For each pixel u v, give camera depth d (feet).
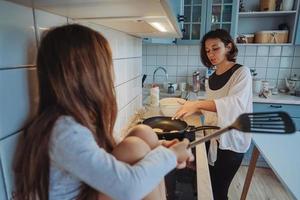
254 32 8.64
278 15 8.11
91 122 1.51
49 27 1.94
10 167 1.56
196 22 8.05
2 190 1.52
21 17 1.60
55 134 1.32
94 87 1.49
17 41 1.57
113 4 1.63
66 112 1.41
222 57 4.86
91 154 1.29
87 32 1.50
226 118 4.22
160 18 2.36
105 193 1.33
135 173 1.33
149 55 9.52
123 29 3.64
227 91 4.72
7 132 1.52
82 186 1.50
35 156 1.36
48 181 1.42
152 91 5.64
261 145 4.14
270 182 7.45
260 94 8.08
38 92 1.67
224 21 7.86
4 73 1.48
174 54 9.36
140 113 5.15
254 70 8.91
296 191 2.78
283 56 8.63
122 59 4.13
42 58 1.48
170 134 3.21
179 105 4.79
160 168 1.46
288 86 8.48
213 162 4.94
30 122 1.66
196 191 2.52
